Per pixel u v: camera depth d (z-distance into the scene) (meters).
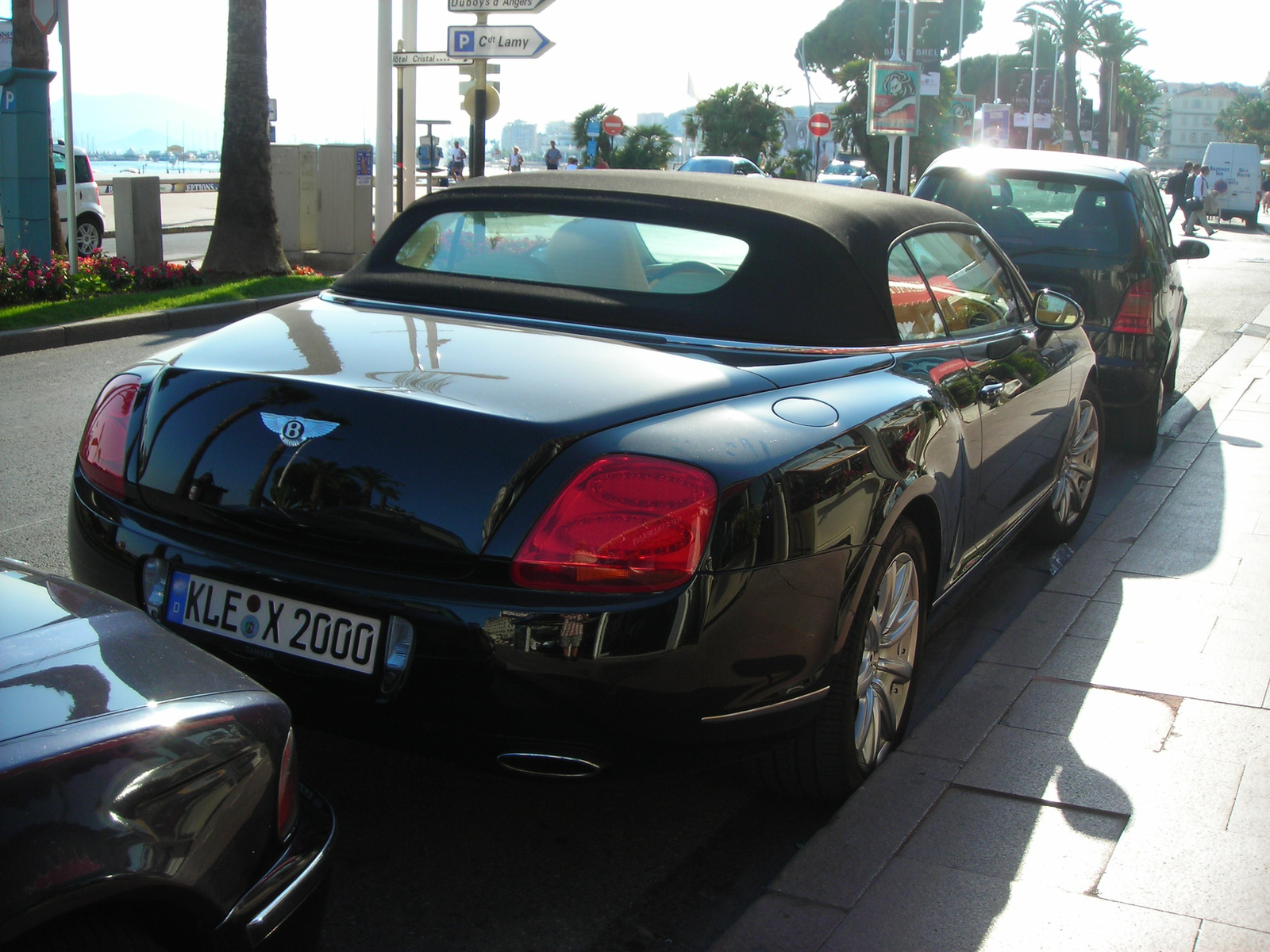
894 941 2.60
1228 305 15.37
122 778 1.69
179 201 32.66
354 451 2.58
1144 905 2.75
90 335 10.66
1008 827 3.08
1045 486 5.00
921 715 3.83
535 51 12.84
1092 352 5.50
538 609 2.42
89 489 2.92
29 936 1.56
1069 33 78.88
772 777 3.12
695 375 2.85
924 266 3.80
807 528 2.70
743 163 31.17
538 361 2.85
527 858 2.97
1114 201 7.00
